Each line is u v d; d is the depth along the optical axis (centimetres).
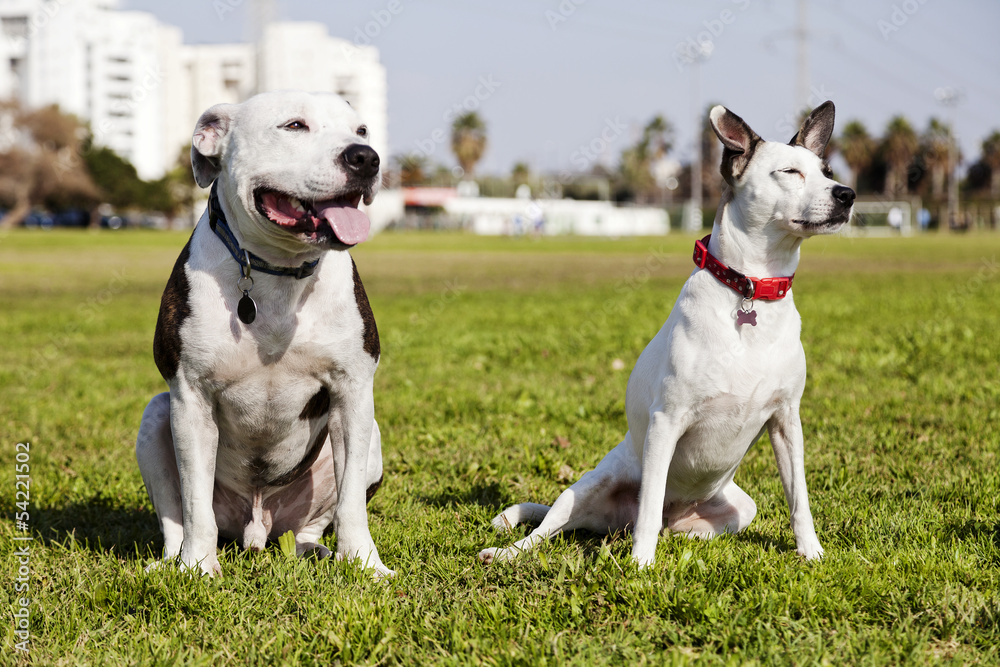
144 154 10725
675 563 328
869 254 2995
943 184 8531
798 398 358
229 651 277
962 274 1950
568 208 7081
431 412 665
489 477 497
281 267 328
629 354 905
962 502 421
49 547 391
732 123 349
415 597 315
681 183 9162
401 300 1505
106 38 10288
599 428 595
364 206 330
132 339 1111
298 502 393
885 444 534
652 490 344
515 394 721
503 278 2033
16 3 10025
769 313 345
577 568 323
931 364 797
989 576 318
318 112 326
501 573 330
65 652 281
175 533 363
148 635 288
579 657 261
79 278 2056
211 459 346
